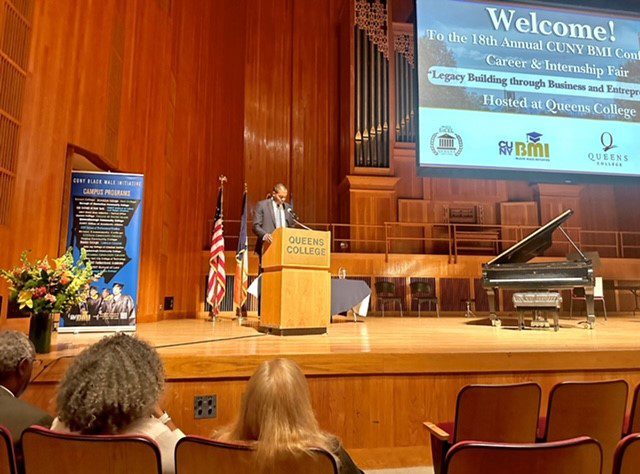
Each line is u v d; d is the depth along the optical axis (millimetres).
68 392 1539
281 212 5648
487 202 11055
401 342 3885
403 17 11484
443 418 3295
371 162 10320
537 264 5590
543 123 8484
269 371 1559
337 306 5594
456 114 8391
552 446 1426
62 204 5043
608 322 7391
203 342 3852
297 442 1429
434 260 9773
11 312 4305
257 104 10656
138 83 6539
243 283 6652
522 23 8688
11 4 4348
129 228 5215
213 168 10000
